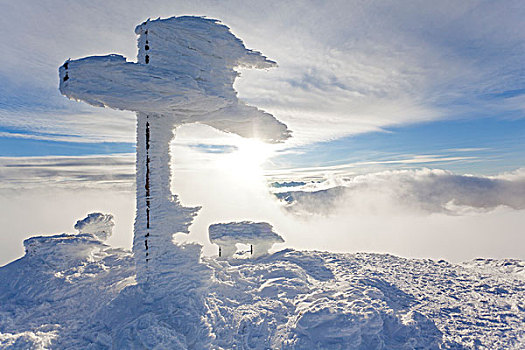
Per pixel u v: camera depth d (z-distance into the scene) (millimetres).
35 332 8508
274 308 10711
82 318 9609
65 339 8266
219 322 9547
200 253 11867
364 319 8781
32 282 11484
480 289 12984
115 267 14250
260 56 12086
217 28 11102
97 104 9867
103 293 11344
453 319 10242
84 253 14375
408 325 9500
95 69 8914
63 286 11602
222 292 11805
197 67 10617
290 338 8680
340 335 8344
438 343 8758
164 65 10070
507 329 9438
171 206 11555
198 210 12172
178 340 7684
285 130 12773
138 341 7391
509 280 14102
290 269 14781
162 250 11133
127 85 9320
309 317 8914
